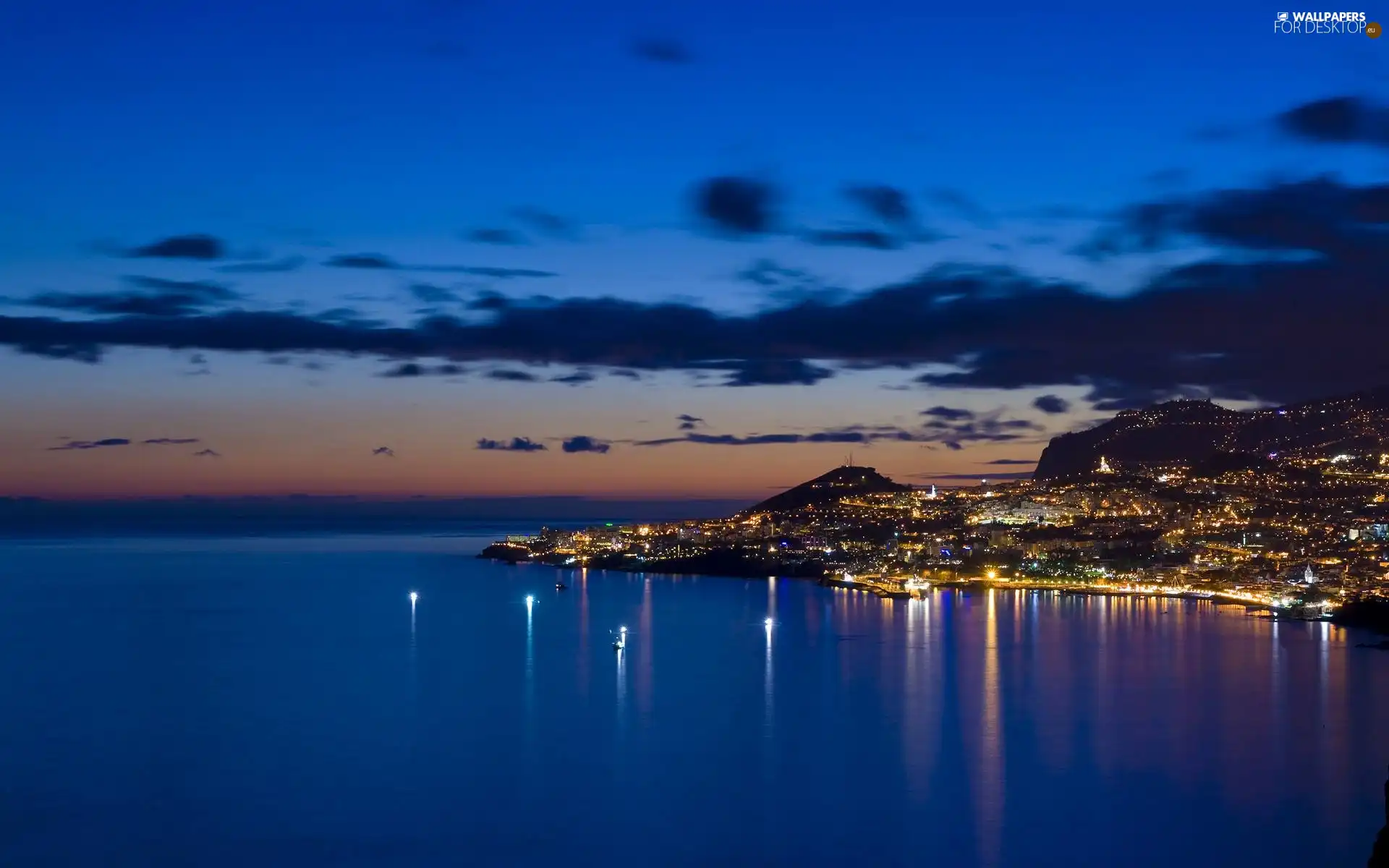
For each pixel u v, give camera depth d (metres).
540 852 108.62
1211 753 141.62
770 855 108.19
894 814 119.31
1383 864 78.12
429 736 152.75
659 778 132.25
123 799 124.25
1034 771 134.12
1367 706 169.75
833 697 180.12
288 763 138.38
